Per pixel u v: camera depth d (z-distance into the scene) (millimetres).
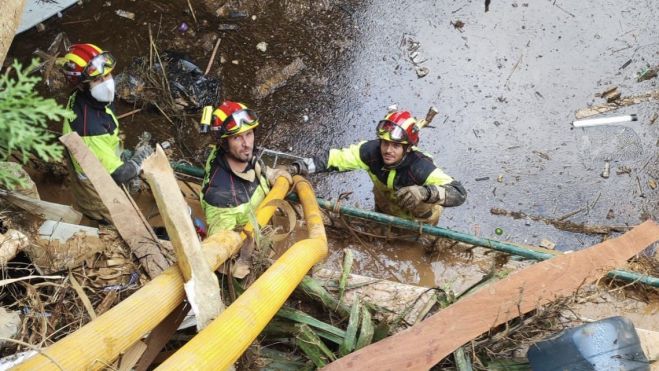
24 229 3271
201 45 6375
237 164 3967
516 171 6109
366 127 6246
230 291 3242
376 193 5207
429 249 5289
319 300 3596
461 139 6223
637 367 2926
